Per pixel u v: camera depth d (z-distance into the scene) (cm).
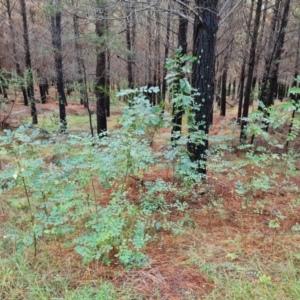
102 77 902
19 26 1433
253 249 281
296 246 284
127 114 304
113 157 281
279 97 2006
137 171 360
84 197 354
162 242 298
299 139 811
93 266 253
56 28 1017
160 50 1059
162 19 805
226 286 225
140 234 271
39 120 1376
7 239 296
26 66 1269
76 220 316
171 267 254
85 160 293
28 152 363
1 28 1391
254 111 370
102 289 220
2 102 1036
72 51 1070
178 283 231
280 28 802
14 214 361
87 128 1247
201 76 421
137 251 261
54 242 297
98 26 732
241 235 311
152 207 351
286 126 893
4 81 982
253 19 941
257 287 221
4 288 223
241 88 1232
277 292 216
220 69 1139
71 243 289
